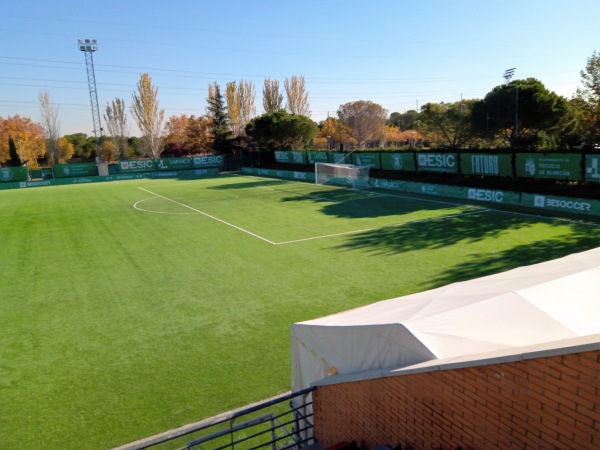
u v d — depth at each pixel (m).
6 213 30.56
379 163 39.38
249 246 19.12
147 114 75.88
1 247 20.55
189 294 13.71
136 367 9.56
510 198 25.81
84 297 13.78
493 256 15.98
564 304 5.45
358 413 5.53
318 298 12.98
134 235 22.11
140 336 11.02
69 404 8.34
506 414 3.49
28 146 79.25
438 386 4.15
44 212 30.41
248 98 80.44
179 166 59.34
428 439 4.38
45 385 8.98
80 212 29.75
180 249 19.05
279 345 10.30
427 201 28.45
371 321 5.95
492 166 29.25
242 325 11.41
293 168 51.12
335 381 5.88
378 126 93.25
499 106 36.97
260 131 58.72
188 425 7.68
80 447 7.20
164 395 8.53
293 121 56.94
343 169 38.56
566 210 22.94
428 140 57.56
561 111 35.72
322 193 34.38
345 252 17.56
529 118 36.28
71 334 11.26
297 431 6.83
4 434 7.55
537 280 6.25
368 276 14.62
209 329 11.26
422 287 13.44
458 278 13.98
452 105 43.56
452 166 32.34
